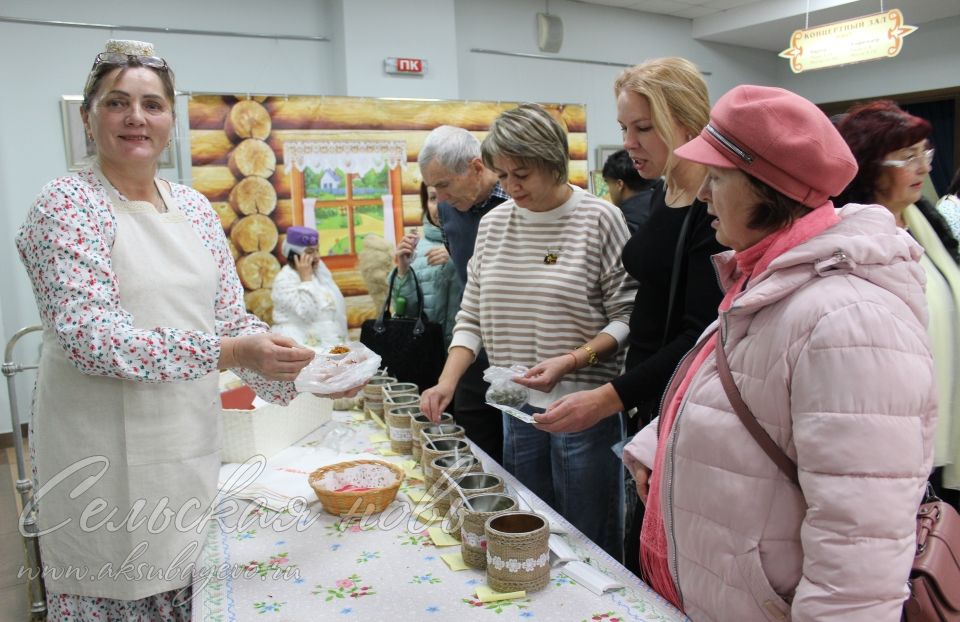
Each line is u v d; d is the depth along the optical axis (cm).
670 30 710
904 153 157
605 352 171
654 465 115
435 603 109
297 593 113
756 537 94
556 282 178
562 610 105
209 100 402
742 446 95
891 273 88
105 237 124
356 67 506
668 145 143
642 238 155
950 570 104
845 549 82
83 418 127
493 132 174
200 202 149
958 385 184
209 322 139
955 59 654
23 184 441
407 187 451
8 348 217
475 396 236
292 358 124
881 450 81
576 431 145
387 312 273
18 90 433
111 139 126
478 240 200
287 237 390
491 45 602
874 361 82
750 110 92
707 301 140
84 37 446
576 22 648
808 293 89
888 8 617
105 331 117
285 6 508
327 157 430
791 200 94
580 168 516
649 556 117
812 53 493
